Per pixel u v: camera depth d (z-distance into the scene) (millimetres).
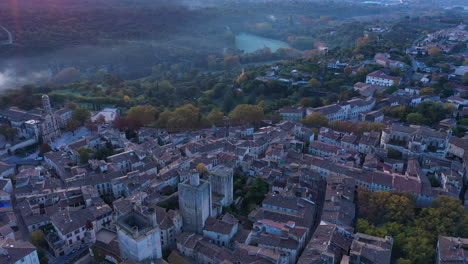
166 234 175375
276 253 160875
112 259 164625
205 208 179875
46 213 196750
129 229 145375
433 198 199875
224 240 175375
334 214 186375
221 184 199125
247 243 176750
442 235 171125
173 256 166125
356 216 196000
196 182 175875
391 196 192750
